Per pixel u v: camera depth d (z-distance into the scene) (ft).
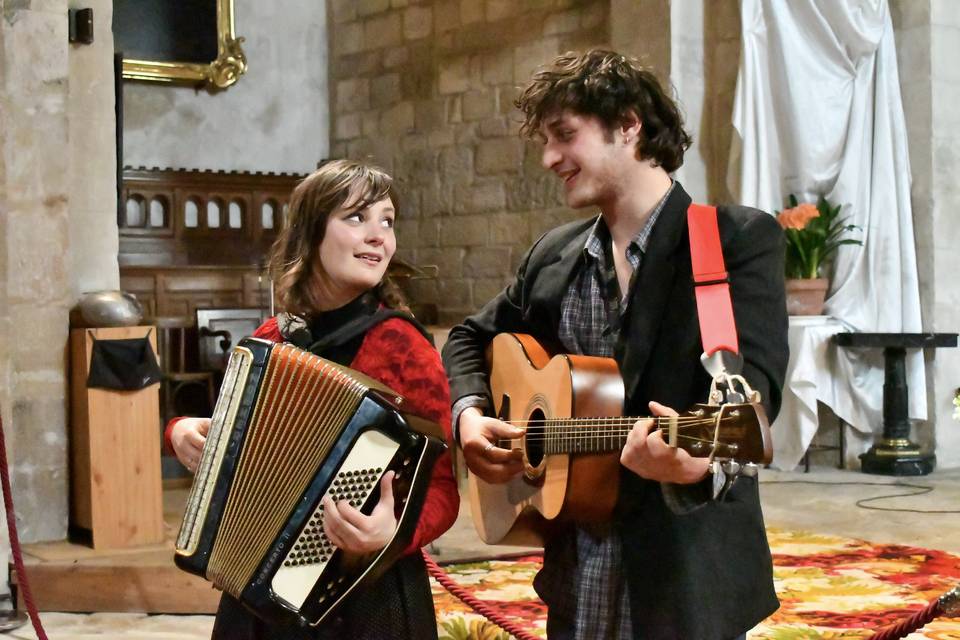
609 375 6.70
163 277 25.66
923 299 22.30
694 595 6.20
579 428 6.57
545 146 6.86
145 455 14.98
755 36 22.15
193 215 28.37
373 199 6.35
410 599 6.19
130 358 14.82
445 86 28.27
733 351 6.09
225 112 29.96
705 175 23.20
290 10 30.91
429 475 5.69
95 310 14.84
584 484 6.59
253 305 26.58
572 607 6.91
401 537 5.64
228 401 5.93
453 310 28.19
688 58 22.90
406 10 29.17
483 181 27.40
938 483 20.33
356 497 5.59
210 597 13.76
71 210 16.11
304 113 31.17
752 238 6.40
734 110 22.29
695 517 6.32
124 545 14.82
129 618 13.66
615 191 6.71
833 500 18.81
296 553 5.66
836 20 21.83
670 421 5.79
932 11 22.04
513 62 26.66
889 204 22.11
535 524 7.13
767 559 6.48
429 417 6.10
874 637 7.36
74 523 15.40
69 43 16.07
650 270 6.55
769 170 22.35
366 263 6.37
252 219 28.99
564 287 7.22
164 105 29.09
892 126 22.25
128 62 28.19
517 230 26.63
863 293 22.21
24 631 13.10
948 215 22.38
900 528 16.53
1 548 13.89
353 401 5.63
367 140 30.37
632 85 6.56
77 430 15.12
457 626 11.75
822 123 22.03
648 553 6.36
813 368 21.26
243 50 30.12
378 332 6.28
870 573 13.65
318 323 6.47
